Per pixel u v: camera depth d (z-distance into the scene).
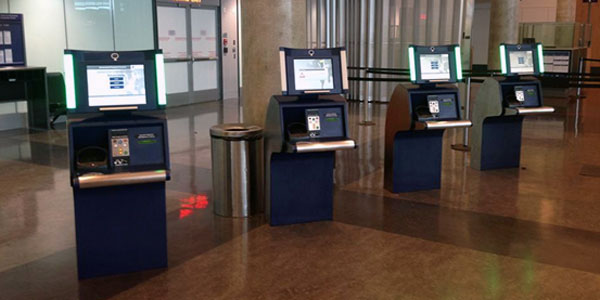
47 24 9.38
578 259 3.90
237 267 3.74
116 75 3.52
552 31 12.66
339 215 4.88
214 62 13.02
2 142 8.14
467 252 4.02
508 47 6.30
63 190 5.64
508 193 5.59
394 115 5.47
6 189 5.66
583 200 5.35
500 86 6.23
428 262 3.83
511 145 6.63
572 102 12.78
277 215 4.59
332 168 4.70
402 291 3.38
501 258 3.91
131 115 3.67
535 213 4.94
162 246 3.71
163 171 3.40
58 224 4.61
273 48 5.02
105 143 3.57
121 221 3.58
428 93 5.34
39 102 9.19
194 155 7.26
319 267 3.74
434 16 11.88
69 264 3.79
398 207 5.12
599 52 18.47
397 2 12.17
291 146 4.14
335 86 4.39
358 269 3.71
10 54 8.76
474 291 3.38
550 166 6.77
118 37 10.59
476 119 6.54
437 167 5.71
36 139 8.39
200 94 12.68
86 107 3.44
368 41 12.51
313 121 4.31
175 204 5.18
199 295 3.33
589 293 3.37
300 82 4.30
